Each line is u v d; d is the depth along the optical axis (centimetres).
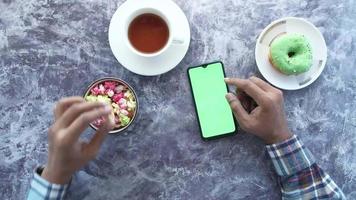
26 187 99
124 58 96
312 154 101
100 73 99
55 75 99
